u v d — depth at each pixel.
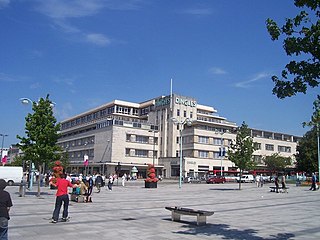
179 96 94.94
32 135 24.78
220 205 21.41
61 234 10.65
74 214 15.63
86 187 22.28
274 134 107.75
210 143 90.25
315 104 11.38
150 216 15.35
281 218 15.56
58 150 25.72
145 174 90.12
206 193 33.66
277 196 30.19
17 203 20.22
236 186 51.91
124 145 87.00
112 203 21.47
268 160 90.31
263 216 16.22
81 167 98.62
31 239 9.82
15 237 10.07
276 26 8.58
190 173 83.81
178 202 22.92
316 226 13.23
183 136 91.31
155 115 98.06
